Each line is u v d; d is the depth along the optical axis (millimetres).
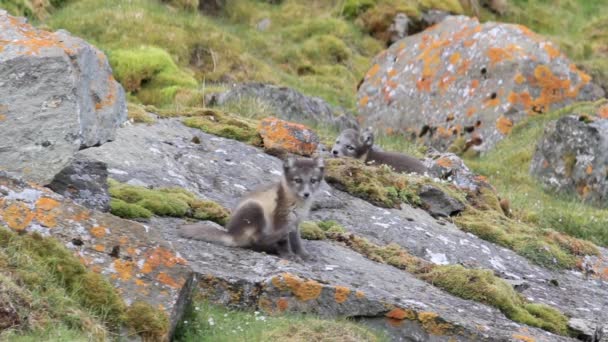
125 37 87375
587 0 130000
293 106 71500
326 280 31922
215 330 27781
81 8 94938
